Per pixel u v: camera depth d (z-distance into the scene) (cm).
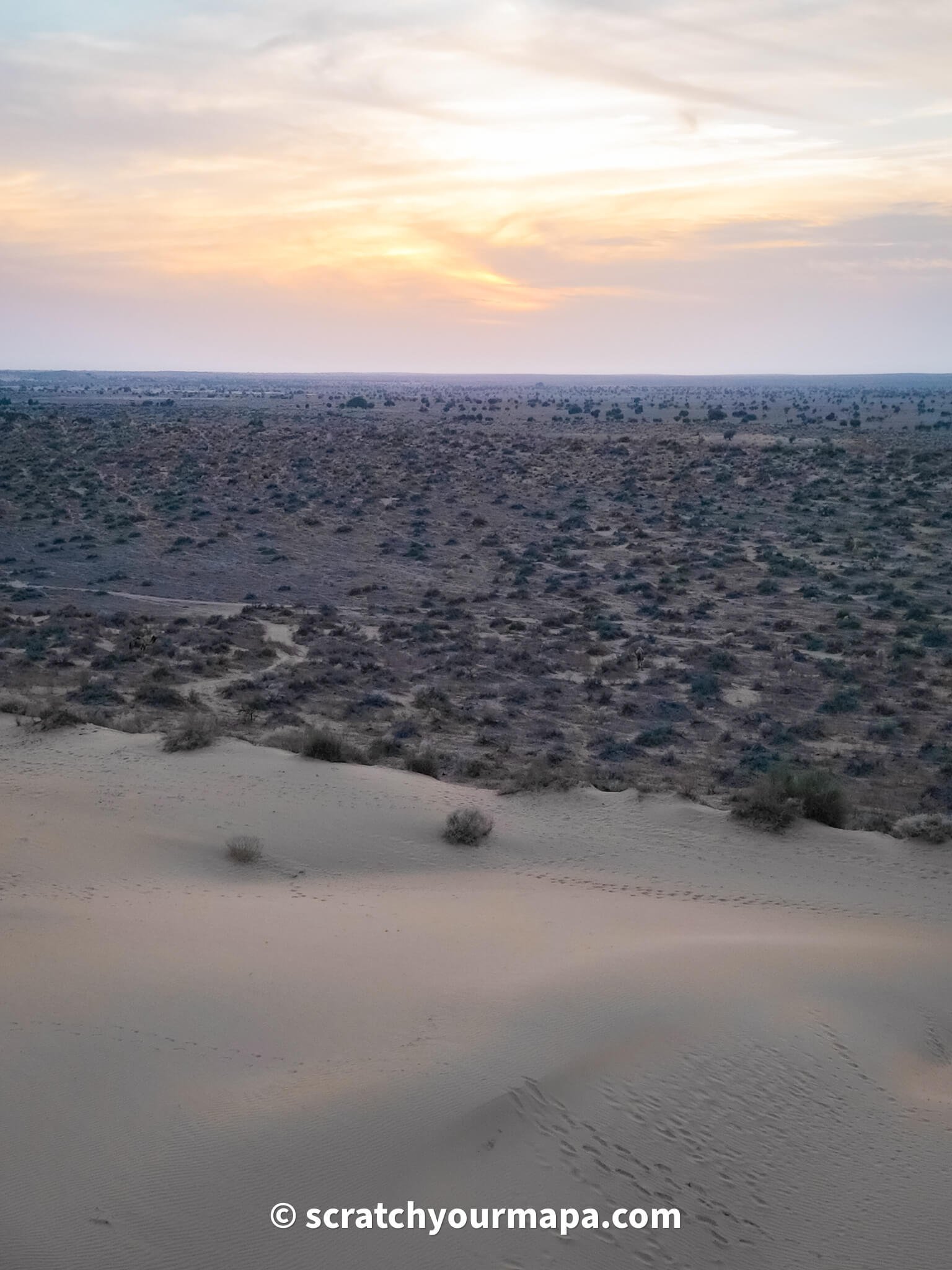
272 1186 841
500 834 2102
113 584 5328
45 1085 955
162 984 1216
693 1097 1042
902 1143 1045
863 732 3053
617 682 3616
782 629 4356
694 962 1387
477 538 6469
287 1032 1114
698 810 2244
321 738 2522
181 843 1939
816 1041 1206
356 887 1789
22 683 3403
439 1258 791
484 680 3619
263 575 5569
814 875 1955
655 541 6262
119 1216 791
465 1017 1159
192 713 3089
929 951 1608
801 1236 890
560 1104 988
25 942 1334
